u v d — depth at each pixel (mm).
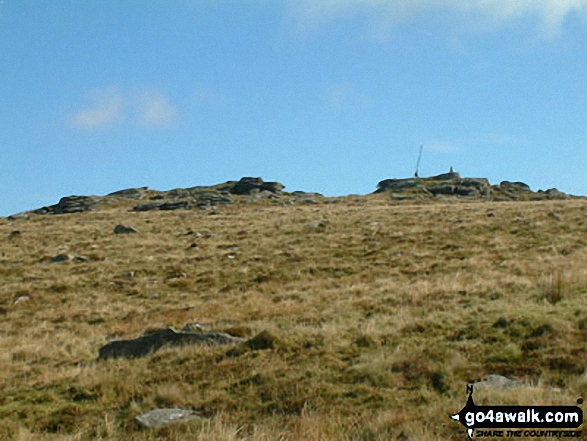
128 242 49969
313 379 14203
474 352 15273
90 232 57219
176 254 43750
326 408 12617
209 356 16750
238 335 19391
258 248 44469
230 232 54000
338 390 13523
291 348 16703
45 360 19828
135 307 29875
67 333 24469
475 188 111188
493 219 51000
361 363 14773
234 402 13367
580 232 41969
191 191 118375
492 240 41188
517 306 19047
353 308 22500
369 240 44938
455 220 52344
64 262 41688
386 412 11812
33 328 25922
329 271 35844
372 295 25344
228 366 15562
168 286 34438
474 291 22594
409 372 14109
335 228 52562
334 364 15188
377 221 55906
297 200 104062
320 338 17266
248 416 12664
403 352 15484
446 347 15750
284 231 52188
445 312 19156
